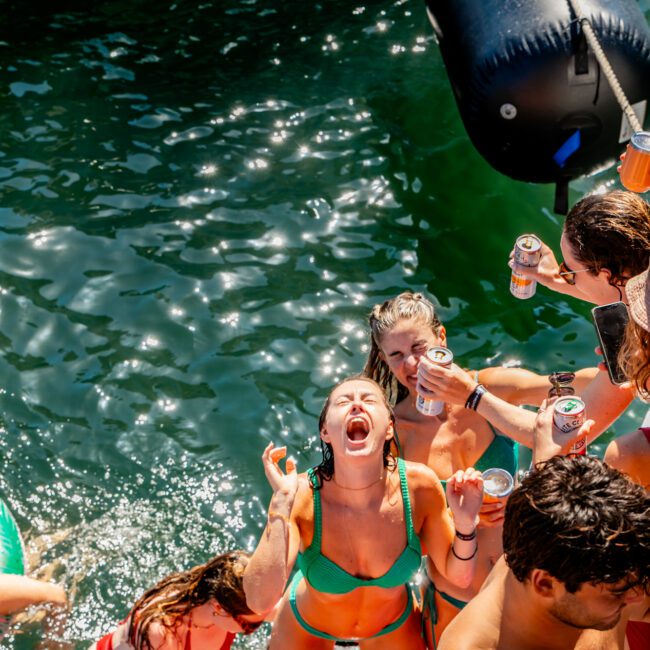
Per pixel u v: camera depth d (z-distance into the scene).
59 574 5.05
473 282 6.80
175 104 8.36
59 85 8.53
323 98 8.44
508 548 2.25
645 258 3.36
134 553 5.18
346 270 6.85
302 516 3.50
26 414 5.86
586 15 6.33
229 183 7.57
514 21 6.54
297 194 7.47
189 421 5.84
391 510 3.50
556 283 4.30
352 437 3.47
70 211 7.26
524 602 2.25
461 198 7.51
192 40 9.14
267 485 5.50
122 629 4.14
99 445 5.71
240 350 6.26
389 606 3.72
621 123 6.46
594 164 6.68
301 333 6.38
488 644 2.27
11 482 5.50
